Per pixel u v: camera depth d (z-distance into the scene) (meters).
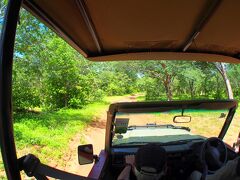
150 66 25.17
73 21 2.79
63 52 18.80
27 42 13.37
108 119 2.88
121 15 2.85
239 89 25.77
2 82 1.33
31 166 1.40
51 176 1.43
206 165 2.00
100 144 11.08
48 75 18.05
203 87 25.92
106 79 39.38
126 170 2.29
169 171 2.94
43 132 11.44
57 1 2.25
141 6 2.65
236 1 2.51
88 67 24.14
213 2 2.56
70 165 8.31
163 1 2.56
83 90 22.52
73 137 11.65
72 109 20.98
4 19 1.39
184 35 3.45
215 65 18.92
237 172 1.38
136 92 51.03
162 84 27.69
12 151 1.36
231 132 8.47
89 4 2.57
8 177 1.36
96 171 2.79
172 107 2.81
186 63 22.64
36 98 16.19
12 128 1.37
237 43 3.68
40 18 2.45
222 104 2.92
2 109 1.33
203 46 3.86
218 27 3.16
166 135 3.21
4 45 1.36
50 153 8.82
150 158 1.84
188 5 2.65
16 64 13.56
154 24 3.11
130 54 3.97
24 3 2.10
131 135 3.24
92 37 3.36
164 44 3.77
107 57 4.05
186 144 3.08
